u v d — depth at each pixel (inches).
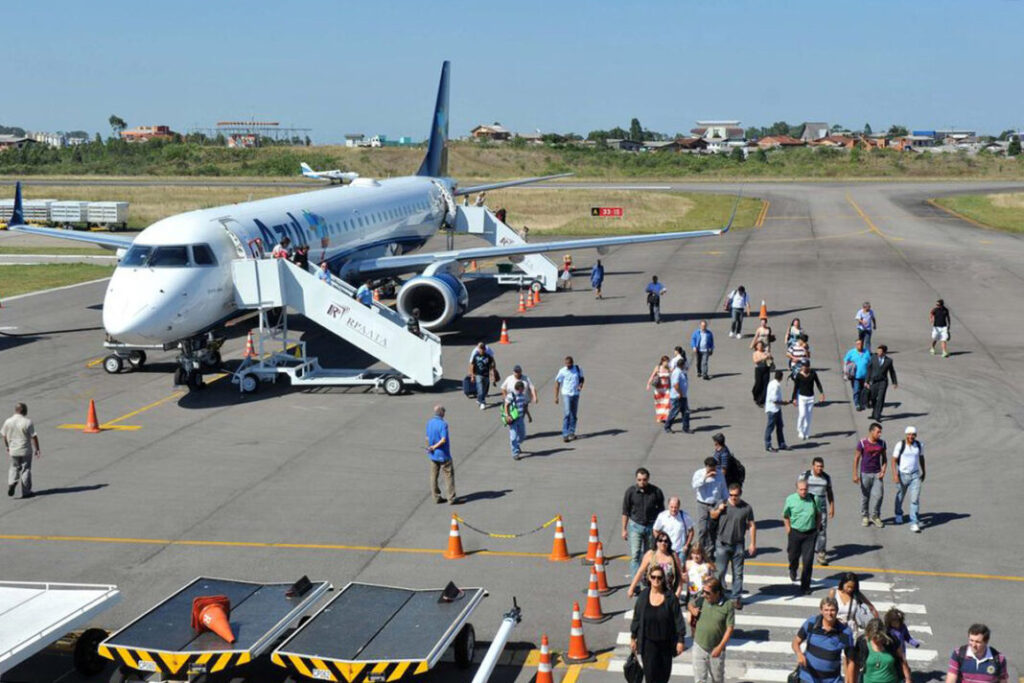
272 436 1135.6
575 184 6210.6
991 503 900.0
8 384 1396.4
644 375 1414.9
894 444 1081.4
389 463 1034.7
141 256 1306.6
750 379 1386.6
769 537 824.3
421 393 1330.0
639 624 565.6
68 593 604.7
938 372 1406.3
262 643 554.6
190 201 4702.3
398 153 7824.8
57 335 1736.0
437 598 618.5
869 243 3016.7
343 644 556.4
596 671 616.4
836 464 1016.2
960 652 517.3
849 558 783.7
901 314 1865.2
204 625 568.1
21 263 2689.5
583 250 2972.4
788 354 1374.3
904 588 726.5
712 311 1926.7
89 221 3553.2
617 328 1769.2
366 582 748.6
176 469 1023.0
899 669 526.6
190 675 552.7
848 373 1231.5
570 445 1090.1
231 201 4692.4
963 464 1010.1
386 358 1336.1
